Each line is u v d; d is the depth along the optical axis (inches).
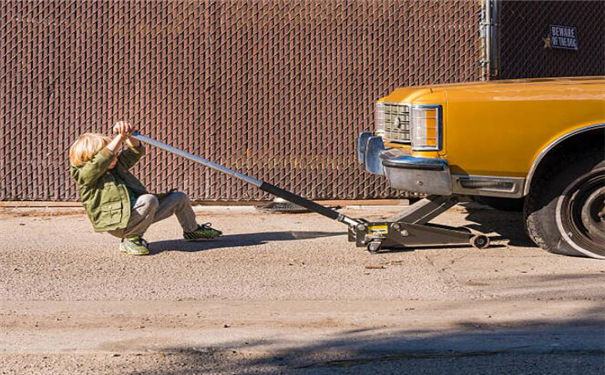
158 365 171.3
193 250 282.2
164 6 350.3
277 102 356.8
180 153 271.1
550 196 261.4
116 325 198.8
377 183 361.4
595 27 387.9
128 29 350.9
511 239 297.9
